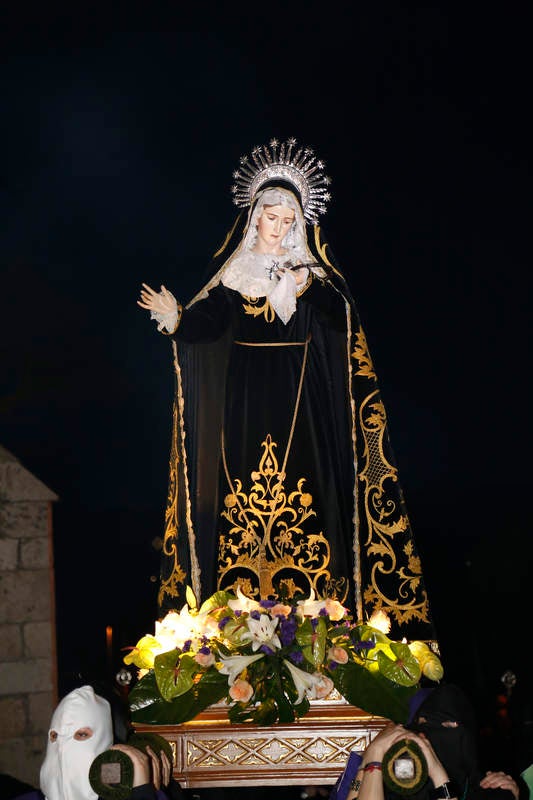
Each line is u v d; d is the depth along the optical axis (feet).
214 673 20.97
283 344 24.26
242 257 24.22
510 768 33.17
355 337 24.36
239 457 23.94
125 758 16.99
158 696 20.77
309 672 20.88
